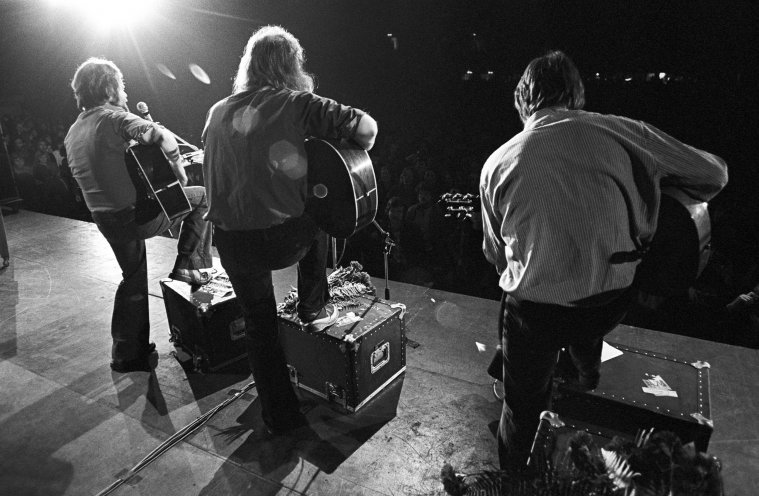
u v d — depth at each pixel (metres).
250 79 1.86
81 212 9.78
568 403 1.99
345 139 1.89
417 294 3.53
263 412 2.30
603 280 1.46
